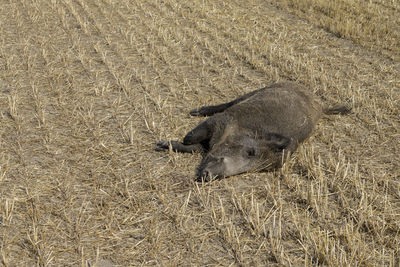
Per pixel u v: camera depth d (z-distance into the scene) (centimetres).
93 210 537
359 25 1237
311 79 925
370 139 723
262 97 676
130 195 566
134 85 904
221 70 987
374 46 1130
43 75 926
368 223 523
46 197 559
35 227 504
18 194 561
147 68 989
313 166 627
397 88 909
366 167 646
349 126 758
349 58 1062
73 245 480
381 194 582
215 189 587
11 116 759
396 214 541
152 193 574
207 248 486
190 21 1309
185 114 786
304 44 1152
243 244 491
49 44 1093
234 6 1456
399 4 1441
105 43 1120
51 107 798
